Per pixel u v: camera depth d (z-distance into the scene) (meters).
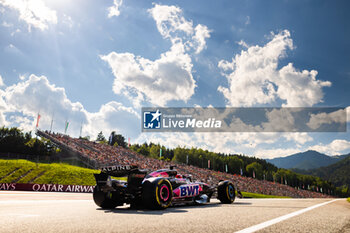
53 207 4.93
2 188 22.02
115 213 3.60
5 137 64.50
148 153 137.00
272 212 3.86
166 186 4.78
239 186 55.31
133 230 2.08
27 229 2.09
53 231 2.01
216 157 148.88
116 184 4.81
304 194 86.38
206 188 6.59
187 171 54.47
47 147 69.06
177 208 4.82
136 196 4.89
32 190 22.81
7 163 33.66
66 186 24.08
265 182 79.25
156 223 2.51
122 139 145.25
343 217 3.27
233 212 3.79
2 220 2.67
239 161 152.00
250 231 2.05
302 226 2.37
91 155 44.72
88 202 7.36
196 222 2.59
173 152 154.12
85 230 2.06
